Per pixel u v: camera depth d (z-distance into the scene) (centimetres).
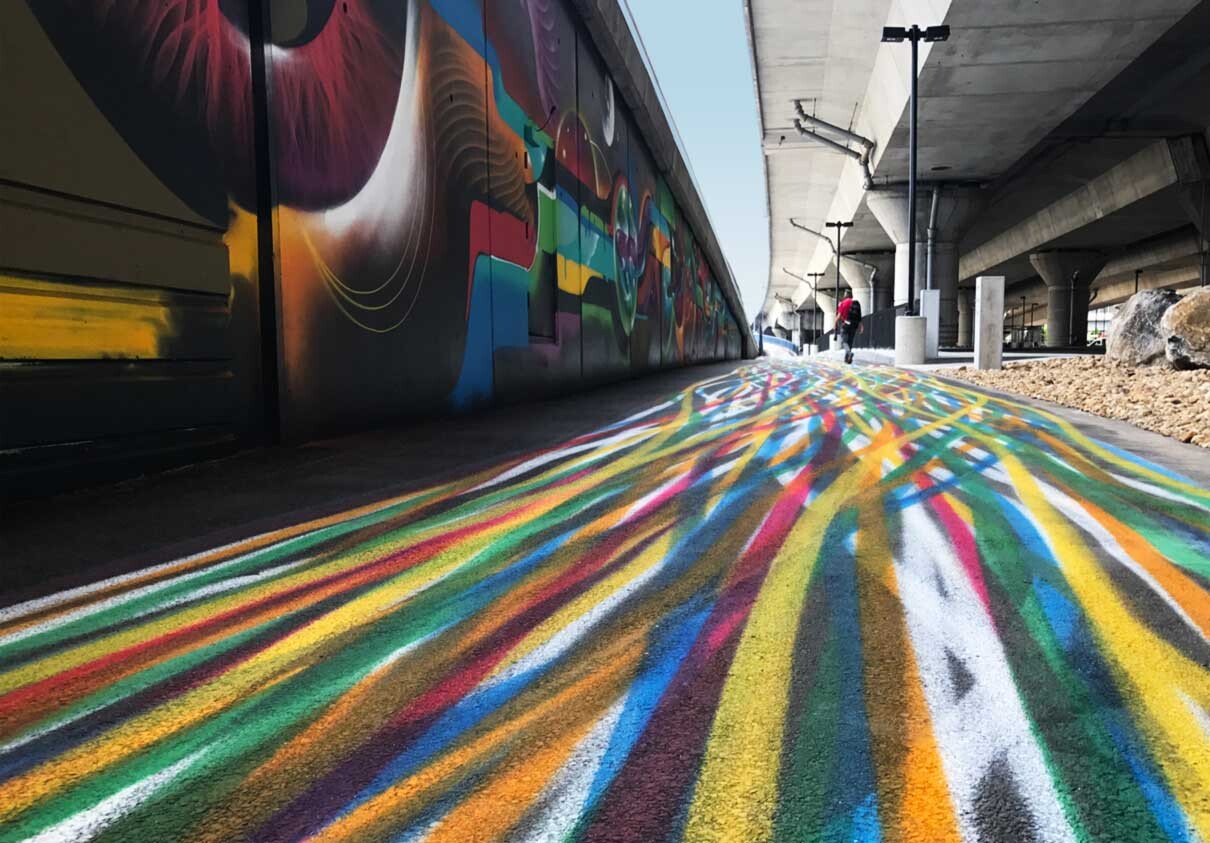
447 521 381
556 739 181
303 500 423
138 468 459
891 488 443
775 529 362
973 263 7925
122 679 215
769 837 143
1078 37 2558
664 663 221
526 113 1058
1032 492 429
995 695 199
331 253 622
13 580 293
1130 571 296
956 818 148
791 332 15388
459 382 850
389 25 705
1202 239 4562
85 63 409
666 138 1952
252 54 539
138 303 450
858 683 206
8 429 383
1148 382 935
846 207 5534
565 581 294
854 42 3219
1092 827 145
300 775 168
